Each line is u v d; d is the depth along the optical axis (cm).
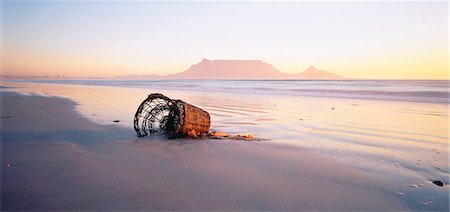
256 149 760
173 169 583
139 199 446
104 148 740
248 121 1253
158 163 621
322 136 947
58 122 1120
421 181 546
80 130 973
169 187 493
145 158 658
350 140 886
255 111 1584
